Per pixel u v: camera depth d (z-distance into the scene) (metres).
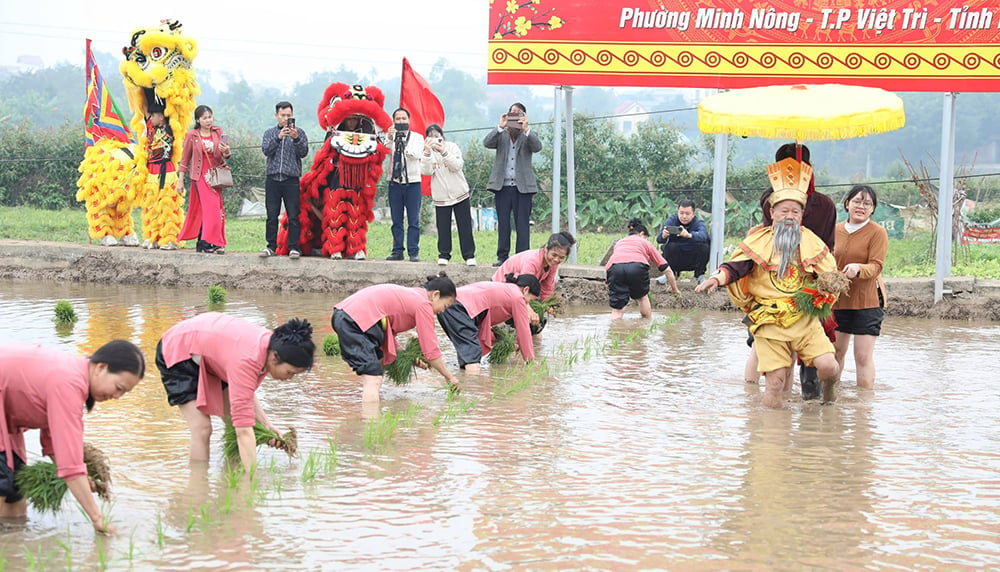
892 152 68.06
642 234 14.41
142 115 17.44
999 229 23.28
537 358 11.10
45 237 23.83
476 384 9.75
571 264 16.38
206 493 6.40
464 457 7.24
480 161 31.03
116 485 6.53
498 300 10.34
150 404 8.63
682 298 15.16
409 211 16.39
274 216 16.53
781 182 8.84
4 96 91.50
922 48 13.93
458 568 5.27
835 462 7.20
